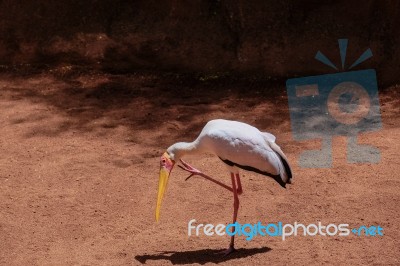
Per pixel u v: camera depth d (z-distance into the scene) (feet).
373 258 24.94
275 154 25.45
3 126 40.32
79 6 49.80
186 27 48.85
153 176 33.04
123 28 49.21
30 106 43.57
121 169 33.96
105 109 42.91
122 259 25.45
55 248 26.55
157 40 48.70
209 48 48.39
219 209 29.53
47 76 48.85
